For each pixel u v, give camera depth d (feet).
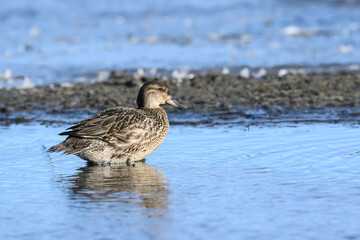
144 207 29.66
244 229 26.43
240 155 39.58
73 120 53.42
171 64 80.18
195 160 38.91
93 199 31.12
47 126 51.16
